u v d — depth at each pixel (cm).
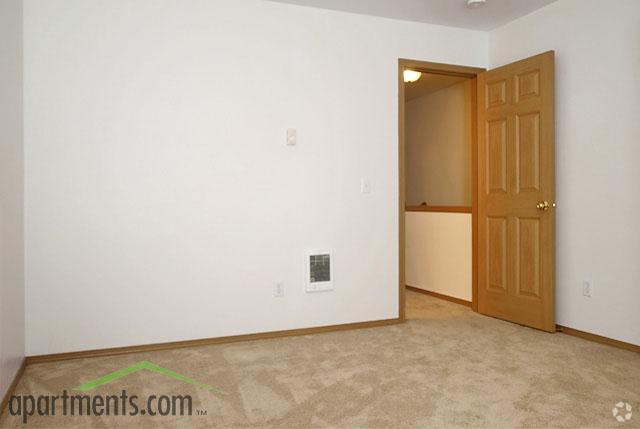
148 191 309
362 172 368
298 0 338
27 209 282
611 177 312
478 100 401
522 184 362
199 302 321
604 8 315
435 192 529
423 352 301
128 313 305
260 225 337
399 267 381
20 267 268
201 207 321
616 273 309
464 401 224
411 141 572
